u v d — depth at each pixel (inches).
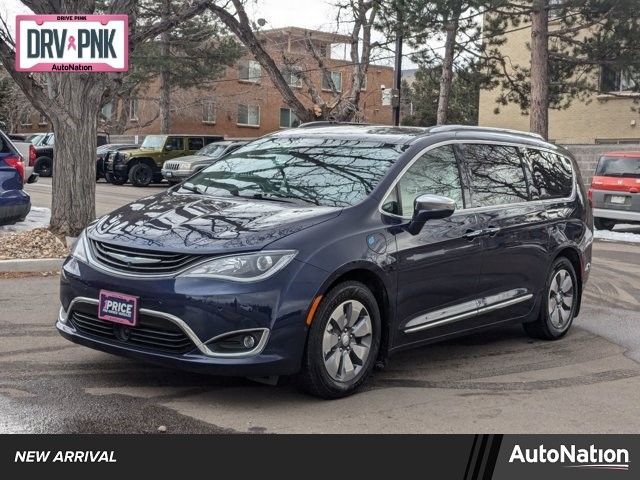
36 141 1275.8
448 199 226.4
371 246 215.5
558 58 991.6
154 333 198.7
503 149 281.0
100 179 1296.8
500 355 272.1
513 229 267.9
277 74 940.6
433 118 2012.8
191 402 204.5
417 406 211.0
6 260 384.5
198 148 1201.4
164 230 207.5
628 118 1162.6
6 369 227.0
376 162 239.1
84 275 208.8
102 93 445.7
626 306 373.7
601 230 755.4
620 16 890.1
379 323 219.8
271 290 194.2
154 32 456.4
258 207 221.3
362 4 954.1
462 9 837.8
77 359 239.3
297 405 205.9
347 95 980.6
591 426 201.5
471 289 251.4
